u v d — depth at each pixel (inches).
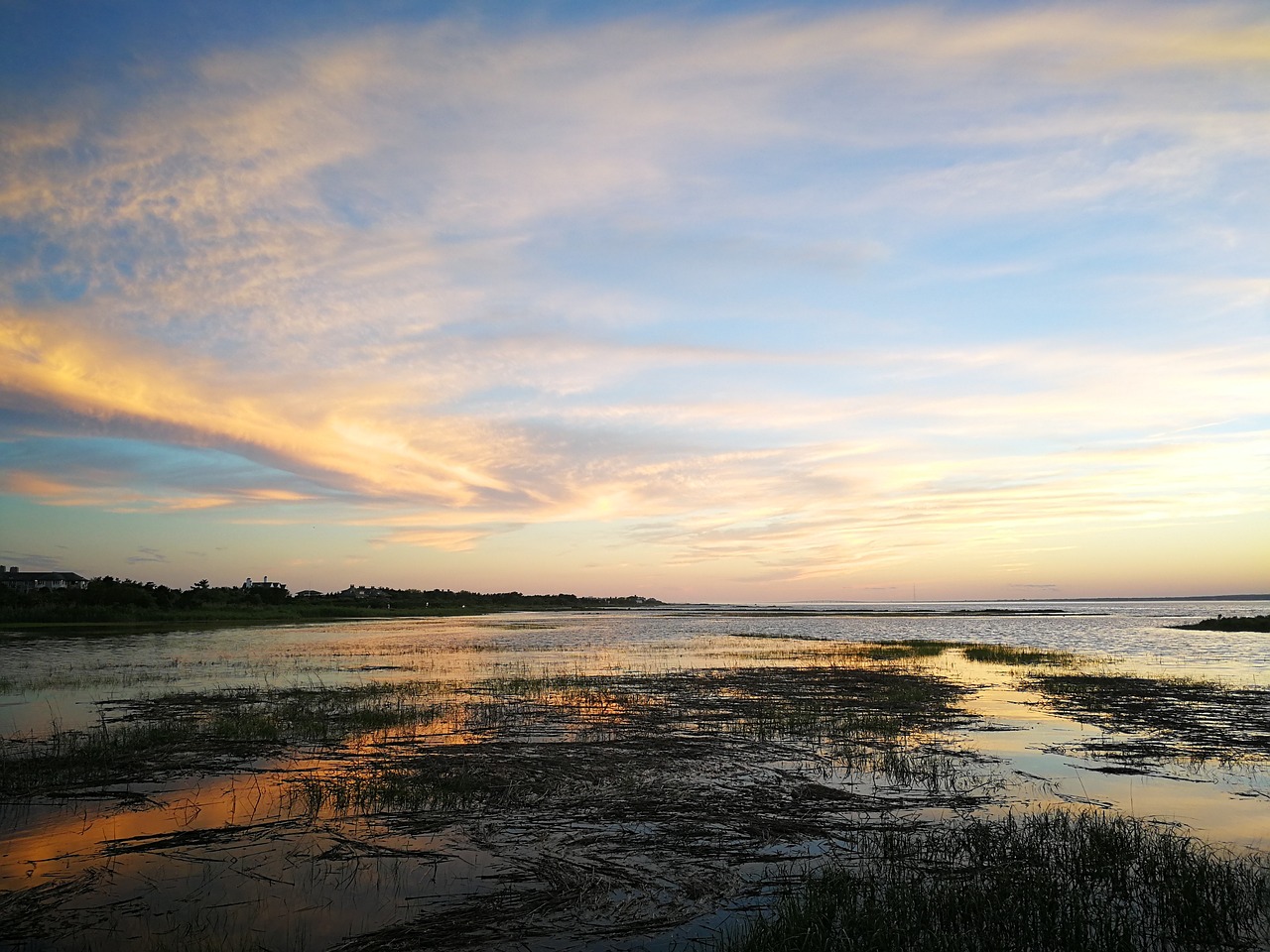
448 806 513.7
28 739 737.6
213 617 3750.0
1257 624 3221.0
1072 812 506.9
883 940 324.5
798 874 403.5
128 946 328.2
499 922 349.4
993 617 4987.7
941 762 645.3
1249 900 363.6
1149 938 336.5
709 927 345.4
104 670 1366.9
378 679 1234.0
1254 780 590.9
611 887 386.6
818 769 620.4
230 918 352.8
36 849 438.6
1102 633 2908.5
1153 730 794.2
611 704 957.8
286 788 553.6
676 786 562.6
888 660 1593.3
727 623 4003.4
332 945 328.8
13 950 324.5
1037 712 906.1
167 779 579.2
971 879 390.0
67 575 6279.5
